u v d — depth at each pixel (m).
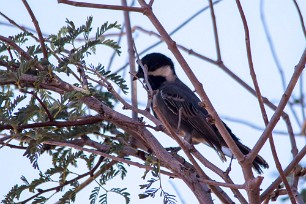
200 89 6.96
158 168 8.46
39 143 8.97
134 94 10.98
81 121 8.84
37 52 9.39
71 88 9.10
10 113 8.68
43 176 9.19
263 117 7.36
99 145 9.67
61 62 9.07
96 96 9.27
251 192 7.10
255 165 11.81
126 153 9.55
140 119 9.34
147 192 8.36
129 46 11.52
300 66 7.05
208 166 8.75
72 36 9.41
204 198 8.36
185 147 7.70
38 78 8.72
